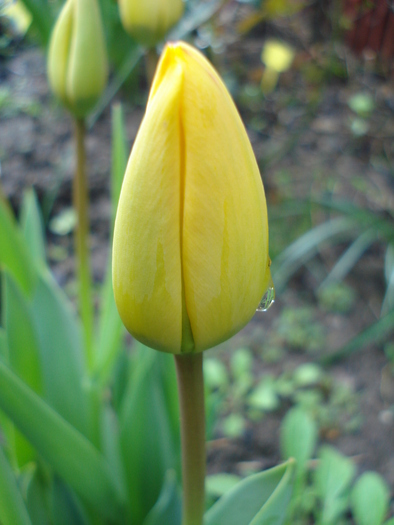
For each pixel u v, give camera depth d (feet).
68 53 0.93
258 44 3.08
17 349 1.04
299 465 1.04
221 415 1.56
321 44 2.89
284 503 0.75
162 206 0.59
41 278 1.12
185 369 0.66
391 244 1.82
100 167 2.37
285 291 2.02
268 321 1.90
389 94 2.72
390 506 1.32
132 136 2.44
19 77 2.85
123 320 0.64
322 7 2.79
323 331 1.85
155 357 1.09
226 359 1.75
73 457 0.91
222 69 2.84
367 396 1.63
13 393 0.83
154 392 1.07
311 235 1.86
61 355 1.11
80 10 0.90
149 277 0.61
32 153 2.39
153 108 0.58
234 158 0.59
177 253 0.60
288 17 3.02
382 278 2.04
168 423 1.12
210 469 1.43
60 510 1.01
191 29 2.31
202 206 0.59
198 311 0.62
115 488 0.99
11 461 1.08
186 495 0.73
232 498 0.83
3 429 1.05
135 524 1.08
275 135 2.67
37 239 1.26
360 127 2.65
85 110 0.97
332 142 2.62
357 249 1.93
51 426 0.88
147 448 1.07
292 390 1.66
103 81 0.95
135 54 2.30
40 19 1.93
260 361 1.75
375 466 1.43
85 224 1.03
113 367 1.19
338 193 2.31
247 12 3.19
